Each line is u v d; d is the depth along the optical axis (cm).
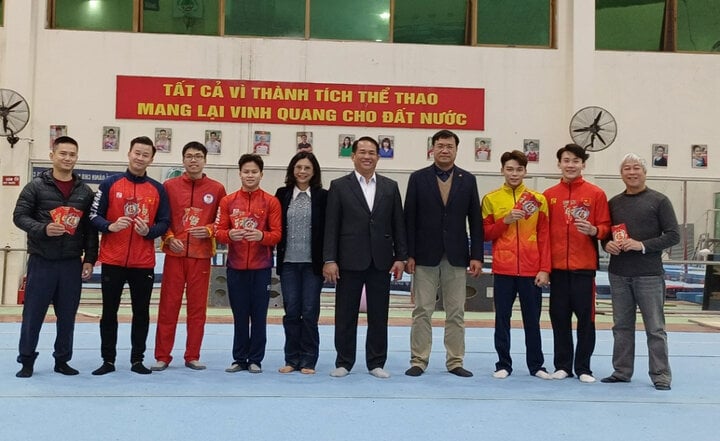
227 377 497
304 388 465
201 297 530
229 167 1023
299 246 524
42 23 1003
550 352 650
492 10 1066
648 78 1060
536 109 1051
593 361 603
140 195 506
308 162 528
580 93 1034
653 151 1053
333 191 520
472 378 511
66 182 499
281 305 968
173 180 536
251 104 1027
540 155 1047
